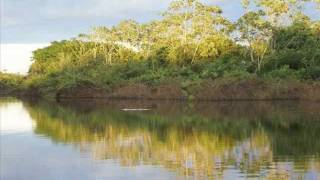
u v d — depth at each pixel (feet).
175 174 56.90
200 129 99.35
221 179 54.13
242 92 192.13
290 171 57.11
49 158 68.33
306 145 75.20
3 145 80.89
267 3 225.97
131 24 279.49
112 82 237.86
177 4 253.24
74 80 246.27
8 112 153.58
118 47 287.07
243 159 64.95
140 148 75.92
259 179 53.67
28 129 104.27
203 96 195.93
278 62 220.02
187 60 249.14
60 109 165.58
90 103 200.75
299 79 195.21
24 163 65.10
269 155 67.41
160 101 202.28
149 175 56.65
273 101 184.55
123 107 168.76
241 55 241.14
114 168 60.80
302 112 131.95
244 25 226.58
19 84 320.29
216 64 222.69
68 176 57.21
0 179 56.44
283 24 236.63
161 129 100.68
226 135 89.15
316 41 223.71
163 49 260.21
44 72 324.80
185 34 253.85
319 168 58.49
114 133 95.40
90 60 281.95
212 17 247.91
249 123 107.86
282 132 91.15
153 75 225.56
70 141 84.84
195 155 68.85
